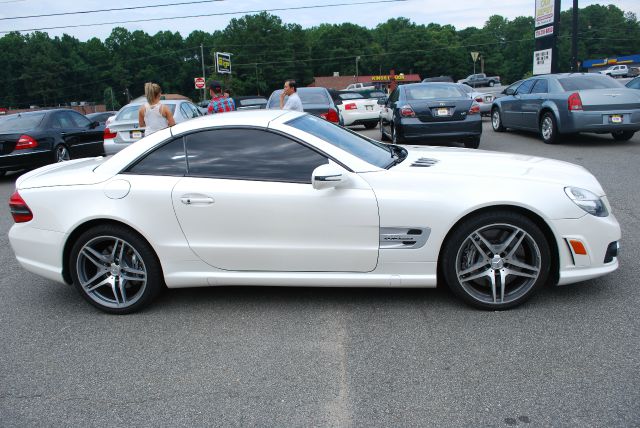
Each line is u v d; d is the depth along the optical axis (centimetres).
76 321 388
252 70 10288
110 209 377
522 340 326
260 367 312
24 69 11394
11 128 1039
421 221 354
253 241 370
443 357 312
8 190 962
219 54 4903
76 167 425
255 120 384
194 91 12525
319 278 372
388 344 330
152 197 373
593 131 1030
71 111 1178
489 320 354
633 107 1007
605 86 1059
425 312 371
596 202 360
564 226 352
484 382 285
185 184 372
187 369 314
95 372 315
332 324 361
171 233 376
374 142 452
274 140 376
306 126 399
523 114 1214
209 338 350
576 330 334
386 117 1179
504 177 363
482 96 1788
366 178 361
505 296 365
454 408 265
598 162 877
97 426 265
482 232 360
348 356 319
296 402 276
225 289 432
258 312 385
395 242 360
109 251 396
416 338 335
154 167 384
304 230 363
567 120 1040
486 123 1708
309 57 10862
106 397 289
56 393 295
